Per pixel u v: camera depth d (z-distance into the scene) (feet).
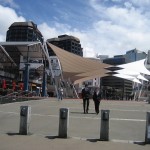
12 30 398.83
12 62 214.90
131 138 36.73
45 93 202.08
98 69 209.46
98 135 37.73
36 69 229.45
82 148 28.89
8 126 44.86
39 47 197.67
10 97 112.47
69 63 196.34
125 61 488.44
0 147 28.30
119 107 92.79
